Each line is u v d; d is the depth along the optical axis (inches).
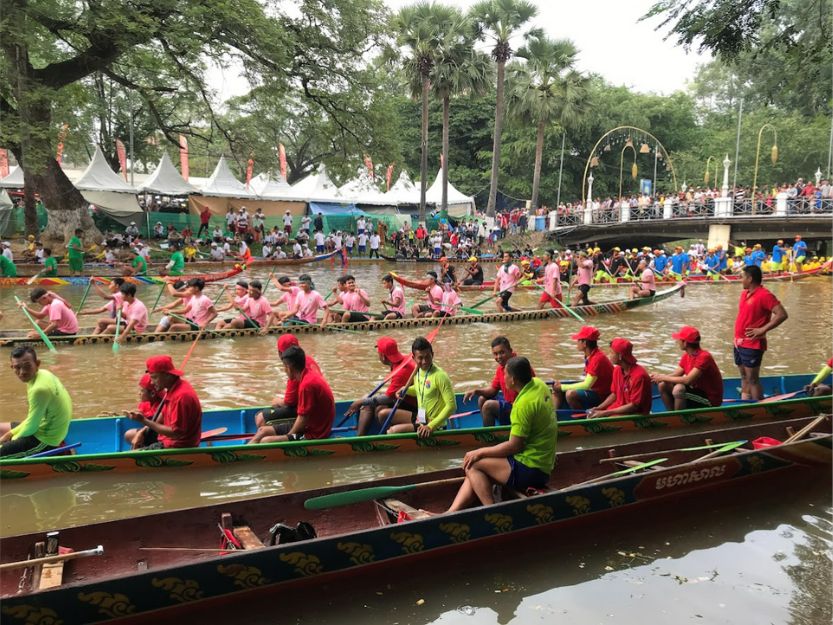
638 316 678.5
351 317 568.4
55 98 876.6
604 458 249.8
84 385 372.5
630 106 2144.4
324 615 170.4
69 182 1061.8
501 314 633.0
